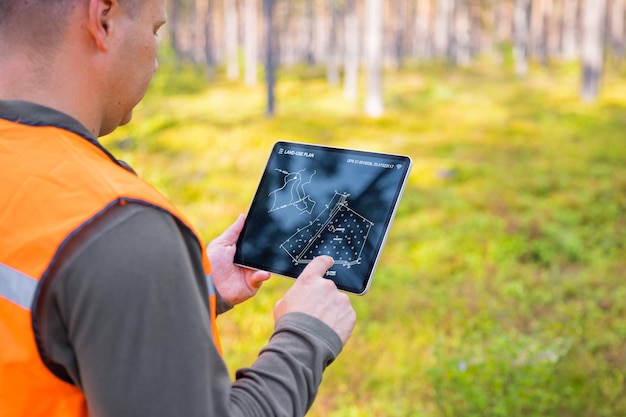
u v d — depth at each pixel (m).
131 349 0.91
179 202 12.43
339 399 5.55
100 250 0.92
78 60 1.07
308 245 1.47
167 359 0.92
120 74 1.11
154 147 16.92
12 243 0.96
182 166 14.99
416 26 55.47
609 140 17.77
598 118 21.27
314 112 23.45
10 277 0.95
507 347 4.95
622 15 51.56
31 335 0.95
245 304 7.43
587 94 25.00
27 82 1.06
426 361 6.04
